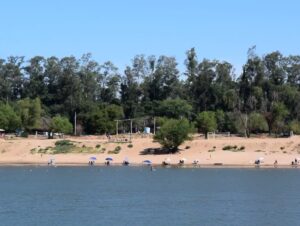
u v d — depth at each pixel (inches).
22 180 6136.8
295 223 3422.7
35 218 3597.4
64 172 7007.9
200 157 7810.0
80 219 3555.6
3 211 3890.3
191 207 4067.4
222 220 3516.2
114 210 3919.8
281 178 6141.7
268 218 3592.5
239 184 5610.2
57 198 4626.0
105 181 5964.6
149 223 3420.3
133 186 5502.0
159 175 6560.0
